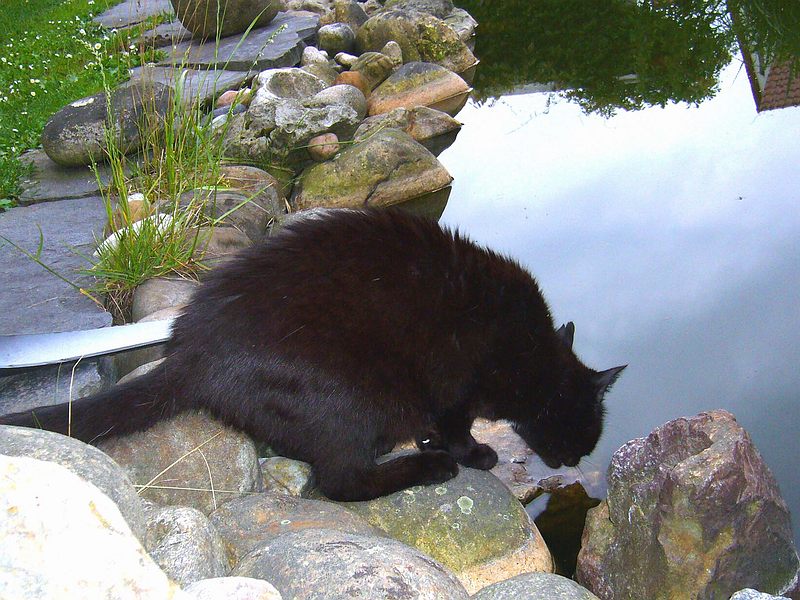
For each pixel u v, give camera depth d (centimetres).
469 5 308
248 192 146
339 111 170
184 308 100
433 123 191
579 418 110
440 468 101
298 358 95
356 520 93
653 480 93
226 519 92
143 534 81
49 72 225
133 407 95
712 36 256
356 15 256
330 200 159
